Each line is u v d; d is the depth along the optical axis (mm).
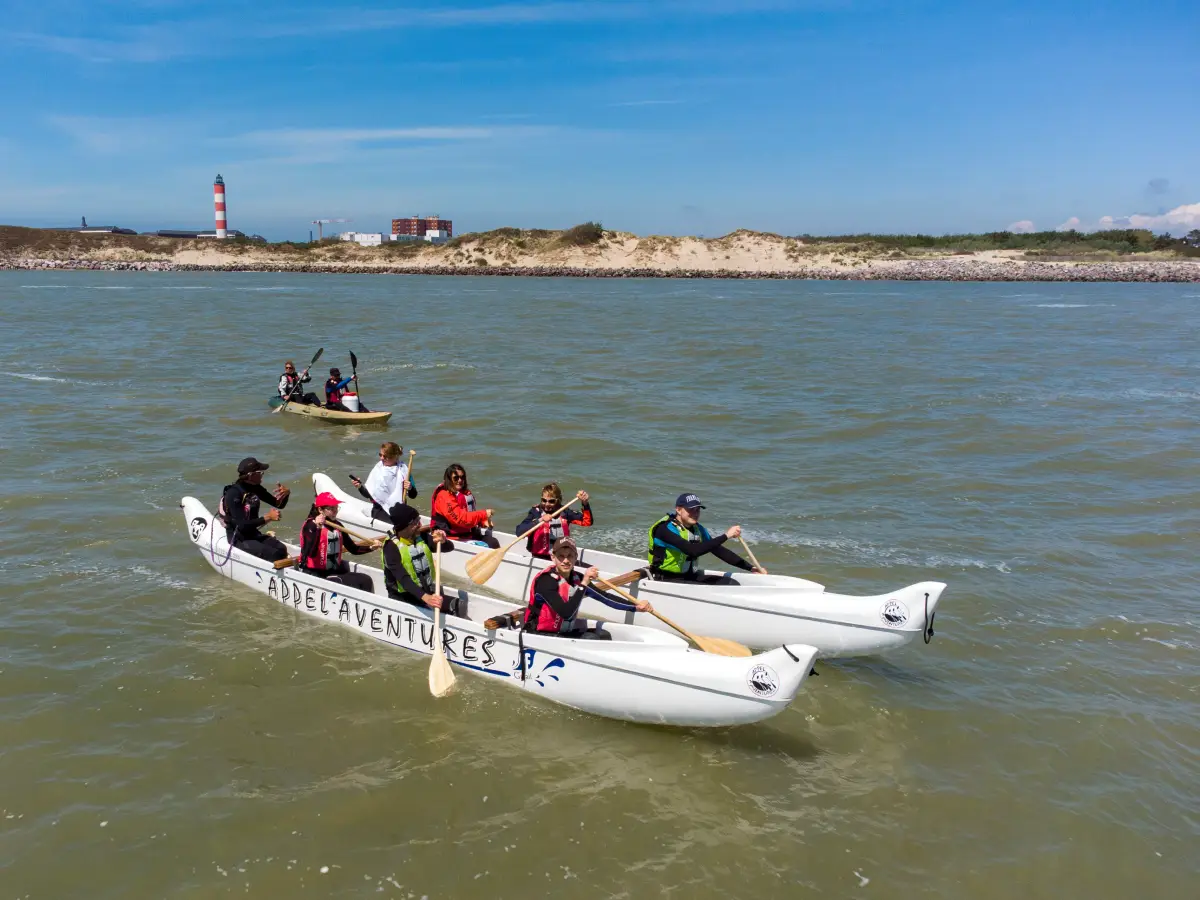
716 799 5289
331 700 6324
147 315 38156
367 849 4754
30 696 6176
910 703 6461
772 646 7266
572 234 103125
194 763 5480
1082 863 4793
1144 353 27359
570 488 12016
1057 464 13352
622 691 6086
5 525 9719
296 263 100438
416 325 35844
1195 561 9289
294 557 8172
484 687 6633
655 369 23688
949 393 19766
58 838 4750
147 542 9414
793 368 23984
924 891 4566
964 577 8797
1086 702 6473
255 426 15609
